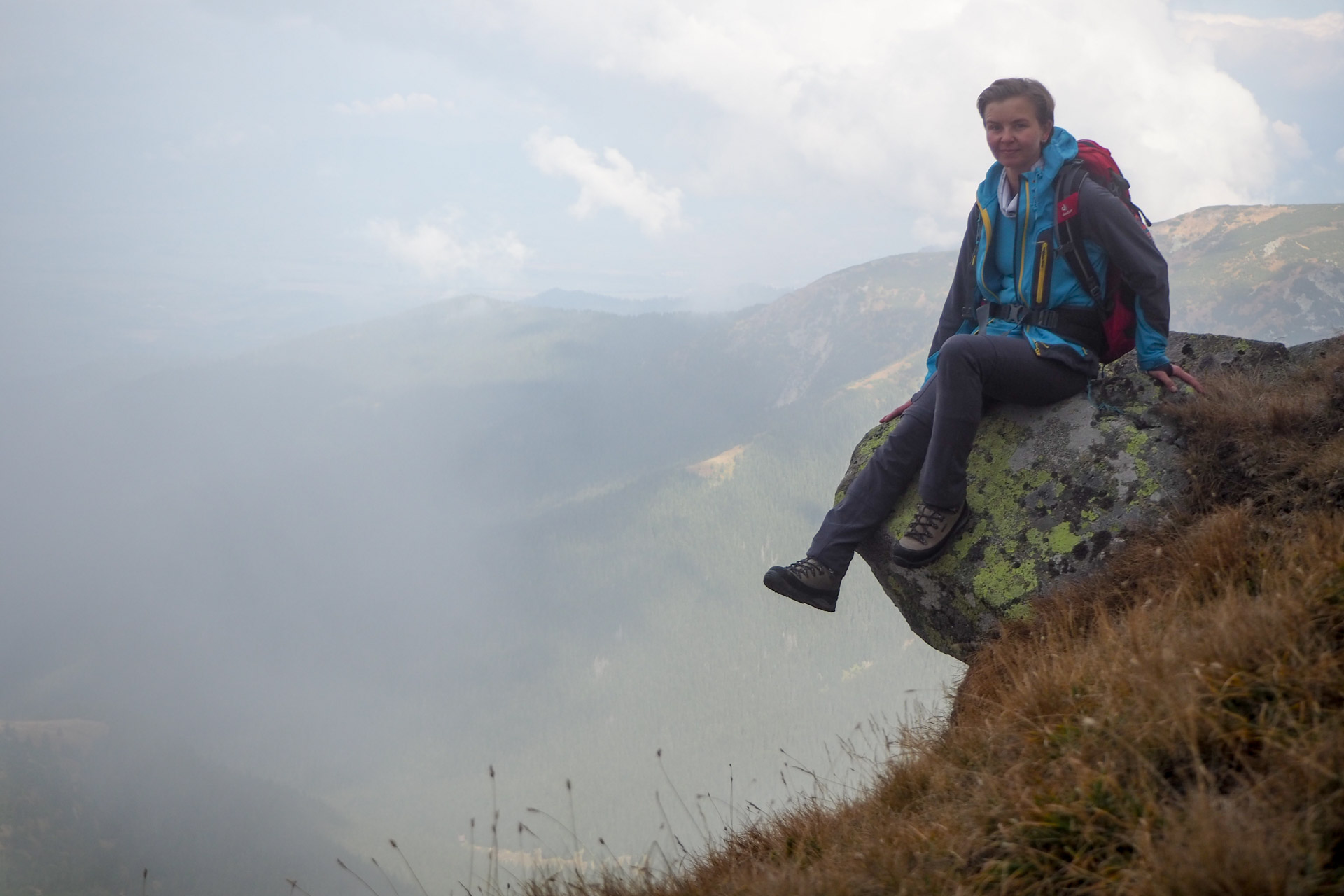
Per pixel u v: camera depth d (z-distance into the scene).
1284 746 1.96
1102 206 4.01
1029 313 4.30
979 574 4.05
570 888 2.79
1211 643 2.40
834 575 4.45
